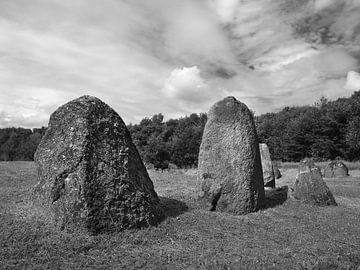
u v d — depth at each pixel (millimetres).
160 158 55219
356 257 8336
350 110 61625
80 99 9898
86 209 8602
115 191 9133
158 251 8086
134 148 10602
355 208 15125
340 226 11633
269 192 15984
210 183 12445
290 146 66188
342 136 61406
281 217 12141
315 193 14758
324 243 9570
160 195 13453
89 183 8844
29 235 7926
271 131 76312
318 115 64875
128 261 7352
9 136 66688
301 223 11586
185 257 7812
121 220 8992
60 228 8477
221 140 12734
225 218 11375
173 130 73438
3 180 14805
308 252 8625
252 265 7449
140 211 9453
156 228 9484
